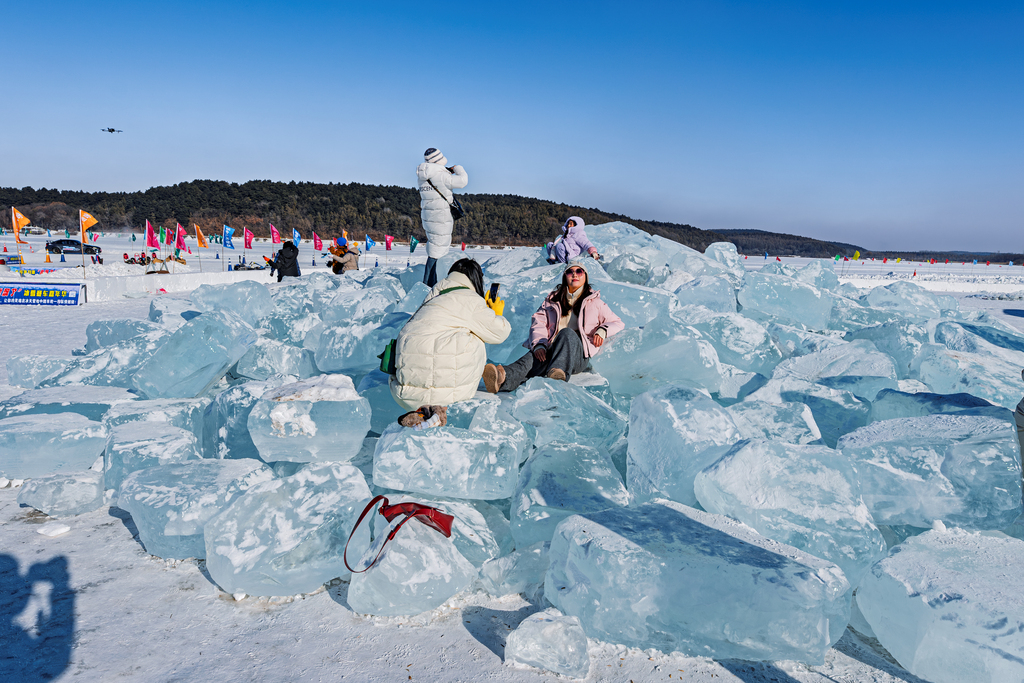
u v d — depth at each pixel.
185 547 2.92
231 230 45.25
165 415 4.23
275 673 2.14
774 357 5.23
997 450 2.89
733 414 3.90
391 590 2.46
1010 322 13.52
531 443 3.75
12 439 3.72
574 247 7.38
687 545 2.43
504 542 3.15
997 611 2.04
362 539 2.78
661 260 7.98
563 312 4.65
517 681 2.13
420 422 3.56
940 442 3.07
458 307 3.69
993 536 2.83
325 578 2.71
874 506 2.96
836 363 4.91
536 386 3.69
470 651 2.30
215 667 2.16
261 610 2.56
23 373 5.68
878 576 2.39
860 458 3.11
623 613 2.35
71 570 2.84
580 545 2.46
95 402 4.45
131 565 2.90
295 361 5.34
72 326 10.33
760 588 2.21
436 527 2.72
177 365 4.65
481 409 3.68
